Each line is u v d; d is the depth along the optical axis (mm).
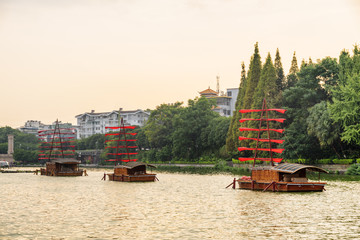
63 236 33562
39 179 100312
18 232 34969
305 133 104250
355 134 88250
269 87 114938
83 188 73500
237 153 125562
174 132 162875
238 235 33500
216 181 86125
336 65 106500
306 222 38250
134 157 183000
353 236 32969
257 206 47781
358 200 51938
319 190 61219
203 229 35656
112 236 33500
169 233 34344
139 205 49906
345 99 91375
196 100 167750
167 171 126062
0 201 54562
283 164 62938
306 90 107000
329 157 103688
